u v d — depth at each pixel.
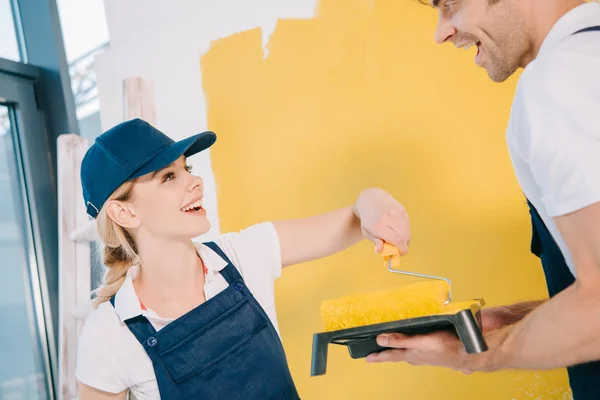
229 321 1.10
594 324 0.63
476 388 1.35
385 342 0.83
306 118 1.58
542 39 0.75
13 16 2.15
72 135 1.74
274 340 1.14
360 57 1.50
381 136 1.48
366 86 1.50
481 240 1.36
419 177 1.43
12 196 2.05
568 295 0.66
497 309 1.00
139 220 1.09
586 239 0.63
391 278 1.47
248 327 1.11
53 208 2.08
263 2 1.63
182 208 1.09
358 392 1.50
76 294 1.68
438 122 1.41
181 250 1.10
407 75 1.44
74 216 1.71
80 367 1.05
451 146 1.39
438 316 0.73
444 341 0.80
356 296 0.85
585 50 0.67
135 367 1.05
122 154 1.08
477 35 0.79
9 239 2.04
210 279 1.13
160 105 1.81
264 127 1.64
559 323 0.66
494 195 1.35
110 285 1.18
